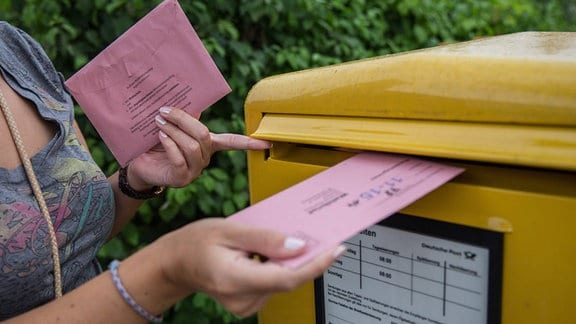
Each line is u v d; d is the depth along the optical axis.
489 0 3.66
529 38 0.98
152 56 0.95
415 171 0.72
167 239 0.64
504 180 0.70
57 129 0.94
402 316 0.81
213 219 0.63
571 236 0.63
